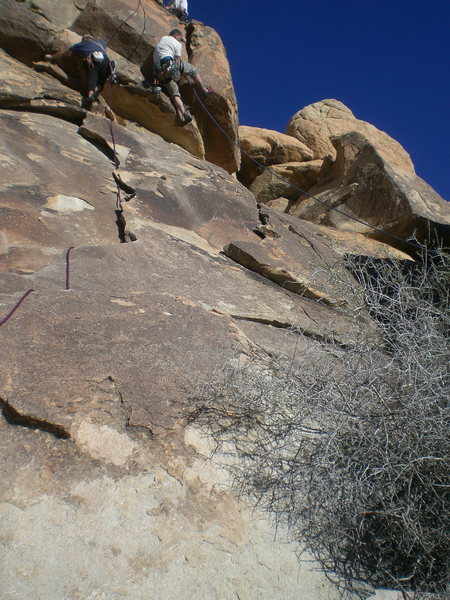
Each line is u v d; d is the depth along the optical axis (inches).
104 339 131.2
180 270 203.5
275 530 100.7
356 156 454.0
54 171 262.7
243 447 114.6
